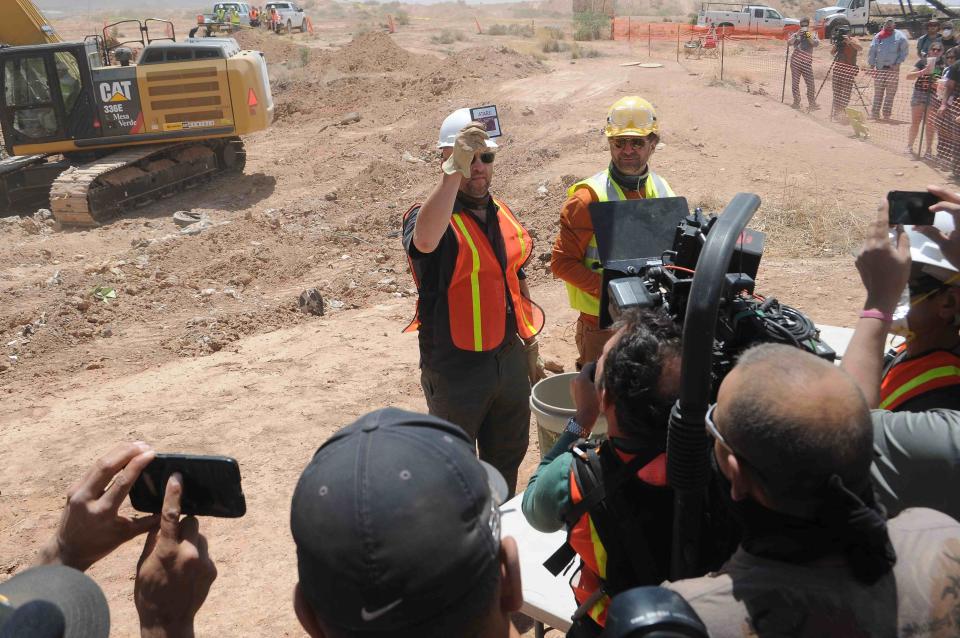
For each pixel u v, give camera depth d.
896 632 1.41
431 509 1.18
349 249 11.54
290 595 4.38
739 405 1.44
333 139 19.86
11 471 5.92
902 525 1.55
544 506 2.15
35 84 15.83
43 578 1.26
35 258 12.22
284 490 5.43
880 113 17.17
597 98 20.12
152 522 1.56
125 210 15.48
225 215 14.59
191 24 73.62
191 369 7.66
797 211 10.71
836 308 7.64
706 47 30.22
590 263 4.36
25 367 7.96
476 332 3.96
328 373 7.30
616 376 1.92
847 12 32.88
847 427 1.38
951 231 2.07
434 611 1.18
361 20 76.50
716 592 1.46
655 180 4.54
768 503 1.44
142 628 1.45
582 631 2.21
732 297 1.94
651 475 1.92
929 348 2.24
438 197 3.49
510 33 49.78
